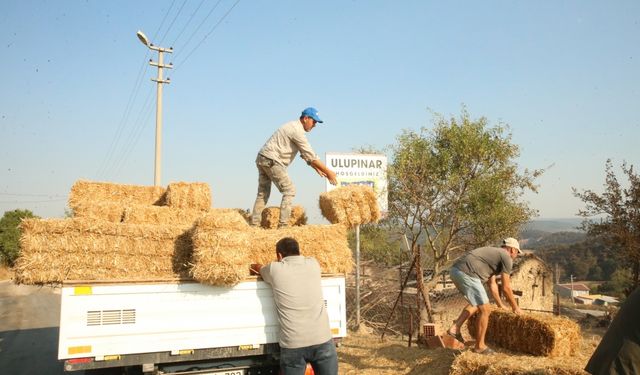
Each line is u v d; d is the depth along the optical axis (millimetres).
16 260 4637
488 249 6516
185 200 7070
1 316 16688
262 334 4711
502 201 13539
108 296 4203
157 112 22609
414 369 6742
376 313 13828
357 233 11758
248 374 4762
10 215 44406
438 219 14188
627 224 12773
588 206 13320
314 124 6656
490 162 13719
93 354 4105
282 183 6480
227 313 4605
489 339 7016
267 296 4793
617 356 3150
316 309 4391
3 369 8406
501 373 4984
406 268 13844
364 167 12227
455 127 13875
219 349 4555
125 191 7840
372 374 6711
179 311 4430
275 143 6434
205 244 4496
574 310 22781
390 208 14242
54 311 18188
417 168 14055
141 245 5031
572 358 5457
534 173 14219
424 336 8141
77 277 4762
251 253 5312
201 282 4523
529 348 6129
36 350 10180
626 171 12938
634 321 3176
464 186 13742
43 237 4691
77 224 4797
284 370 4328
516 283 18094
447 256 14445
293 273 4445
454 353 6891
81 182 7527
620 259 13562
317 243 5664
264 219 7570
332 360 4328
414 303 13320
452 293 14977
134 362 4250
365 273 15289
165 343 4352
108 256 4898
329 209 7039
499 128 13773
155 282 4367
